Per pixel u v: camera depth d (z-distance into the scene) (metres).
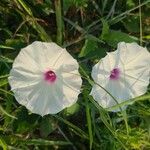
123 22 0.24
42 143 0.24
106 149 0.24
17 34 0.23
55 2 0.22
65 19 0.23
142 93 0.23
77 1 0.23
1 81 0.22
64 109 0.24
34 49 0.21
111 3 0.24
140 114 0.24
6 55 0.23
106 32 0.23
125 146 0.23
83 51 0.23
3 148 0.23
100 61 0.21
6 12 0.24
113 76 0.22
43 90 0.22
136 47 0.22
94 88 0.22
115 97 0.22
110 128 0.23
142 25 0.25
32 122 0.24
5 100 0.23
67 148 0.25
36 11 0.24
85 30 0.24
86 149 0.25
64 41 0.24
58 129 0.25
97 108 0.23
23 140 0.24
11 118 0.24
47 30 0.24
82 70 0.22
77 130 0.25
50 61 0.21
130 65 0.22
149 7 0.25
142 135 0.24
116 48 0.24
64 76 0.22
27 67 0.21
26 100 0.22
